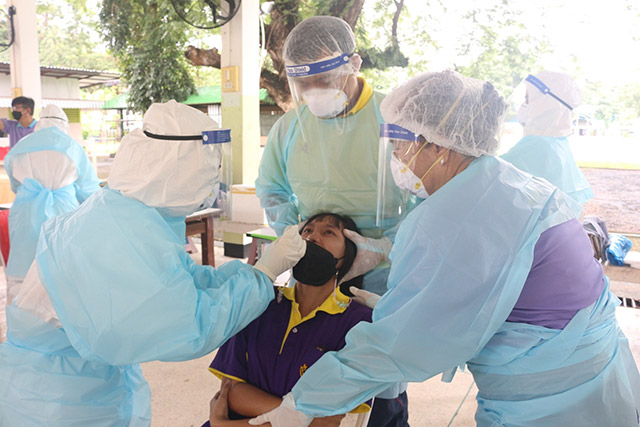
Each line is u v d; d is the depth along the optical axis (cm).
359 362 102
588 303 102
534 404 102
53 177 296
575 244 102
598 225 313
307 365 128
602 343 103
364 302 146
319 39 148
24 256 293
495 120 104
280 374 130
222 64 442
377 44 829
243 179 447
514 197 99
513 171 106
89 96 1455
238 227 364
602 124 734
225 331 109
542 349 99
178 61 966
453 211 98
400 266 103
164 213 116
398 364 101
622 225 551
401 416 148
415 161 108
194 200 116
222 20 438
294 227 125
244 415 127
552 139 218
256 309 116
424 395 241
